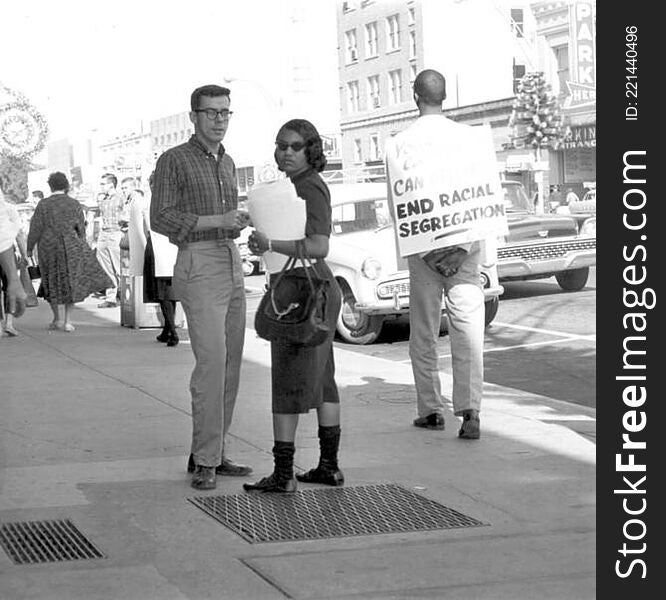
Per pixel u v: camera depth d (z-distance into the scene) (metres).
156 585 4.68
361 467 6.81
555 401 9.05
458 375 7.55
